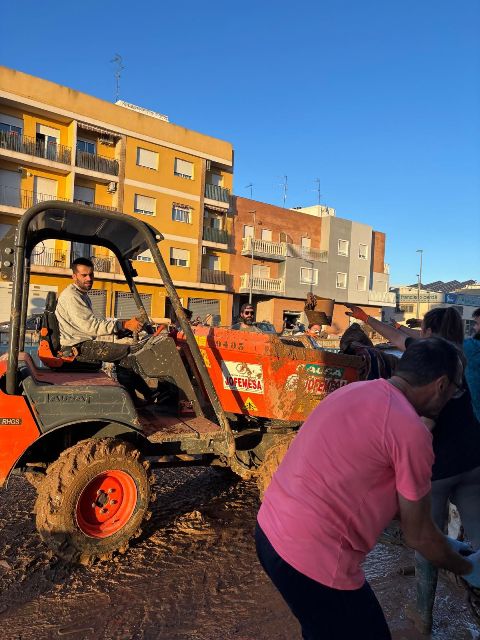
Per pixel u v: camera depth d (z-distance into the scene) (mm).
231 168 39406
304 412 4992
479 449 2973
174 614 3275
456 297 63062
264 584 3666
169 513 4914
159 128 33938
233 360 4926
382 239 53719
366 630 1913
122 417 4004
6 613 3229
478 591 2684
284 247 43062
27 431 3740
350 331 5688
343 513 1870
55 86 29438
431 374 2014
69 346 4645
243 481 5918
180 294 36000
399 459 1809
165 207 34625
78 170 30438
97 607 3326
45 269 28625
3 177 28875
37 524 3766
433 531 1875
